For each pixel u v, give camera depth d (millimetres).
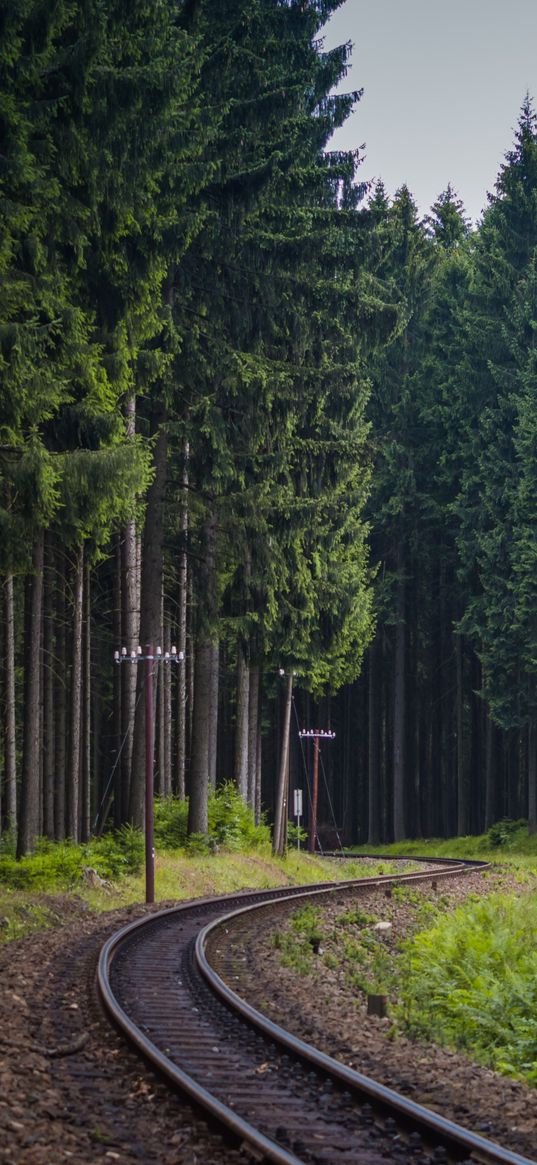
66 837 50406
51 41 34625
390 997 27219
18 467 33594
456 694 104312
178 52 41094
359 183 55938
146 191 42281
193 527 60438
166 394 50312
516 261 97812
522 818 98750
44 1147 12539
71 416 38906
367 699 114625
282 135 51281
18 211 32188
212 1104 14102
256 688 74938
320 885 51844
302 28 54500
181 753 67500
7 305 33219
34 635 42906
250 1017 20531
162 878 48906
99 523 39156
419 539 103000
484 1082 17938
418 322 105938
